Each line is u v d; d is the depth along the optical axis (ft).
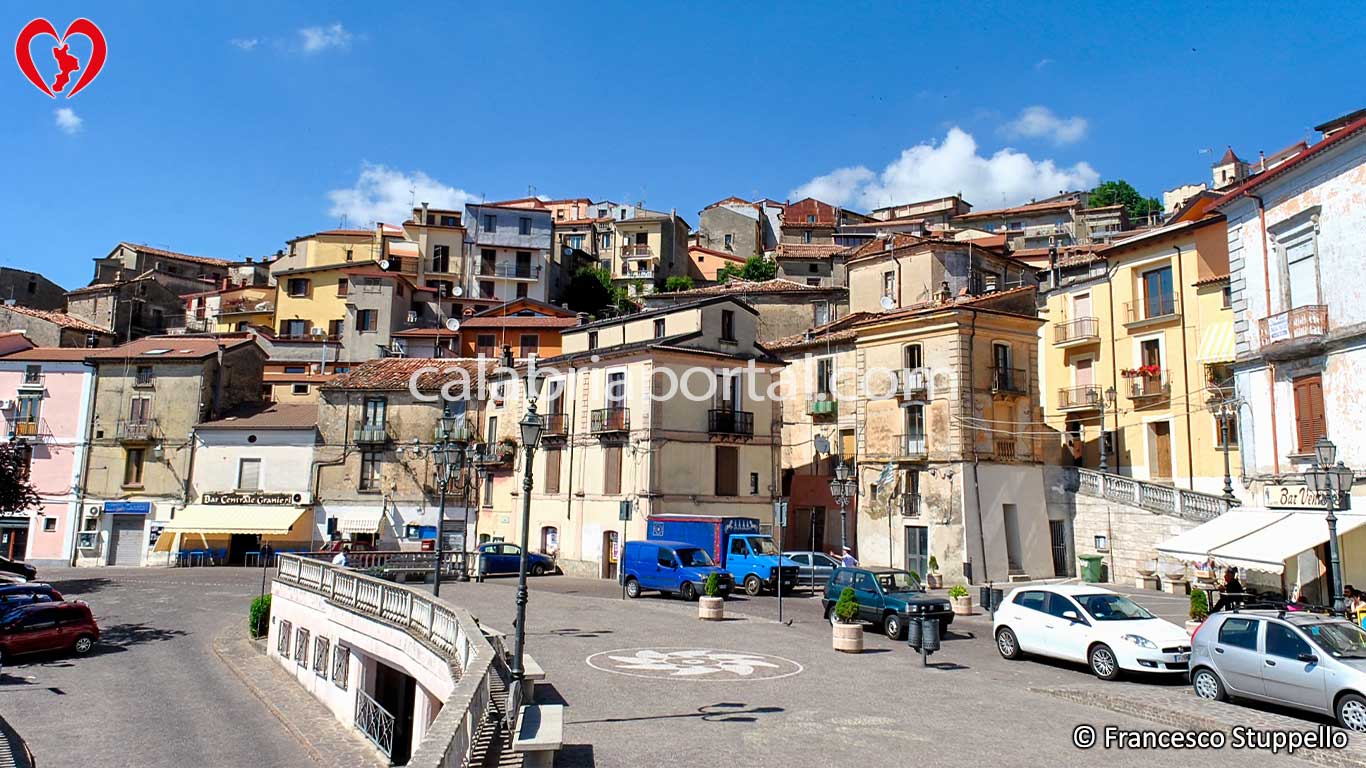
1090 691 47.50
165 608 113.91
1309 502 73.77
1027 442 120.47
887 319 125.49
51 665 84.94
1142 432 127.85
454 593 102.63
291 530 156.66
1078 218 269.03
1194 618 65.57
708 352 134.72
